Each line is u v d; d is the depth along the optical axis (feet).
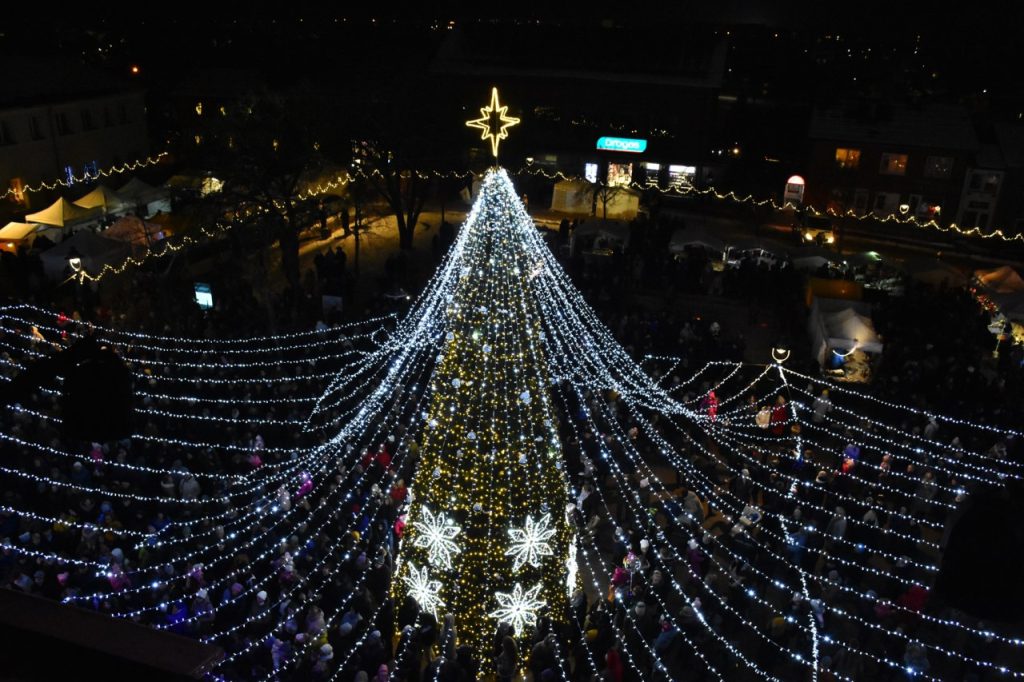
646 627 46.26
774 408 69.51
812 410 72.18
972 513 10.08
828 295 93.09
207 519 50.39
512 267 36.78
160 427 61.87
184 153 129.49
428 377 71.67
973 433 69.15
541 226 124.16
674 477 65.10
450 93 125.49
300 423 63.31
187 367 70.85
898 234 139.33
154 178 142.10
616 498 61.31
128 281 94.07
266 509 53.11
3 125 120.57
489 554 38.75
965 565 9.87
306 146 98.48
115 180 138.92
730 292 104.01
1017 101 160.25
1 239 101.60
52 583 45.32
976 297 99.35
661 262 106.42
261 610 43.86
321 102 103.86
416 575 41.45
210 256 104.83
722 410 73.87
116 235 96.27
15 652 8.79
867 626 47.26
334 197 117.39
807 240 131.75
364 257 116.78
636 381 74.90
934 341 83.15
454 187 143.95
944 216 138.92
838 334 80.69
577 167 148.66
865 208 142.00
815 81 167.02
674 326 85.30
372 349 78.18
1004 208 136.15
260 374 71.87
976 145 135.23
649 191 147.95
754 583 53.01
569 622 44.34
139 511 51.85
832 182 141.90
